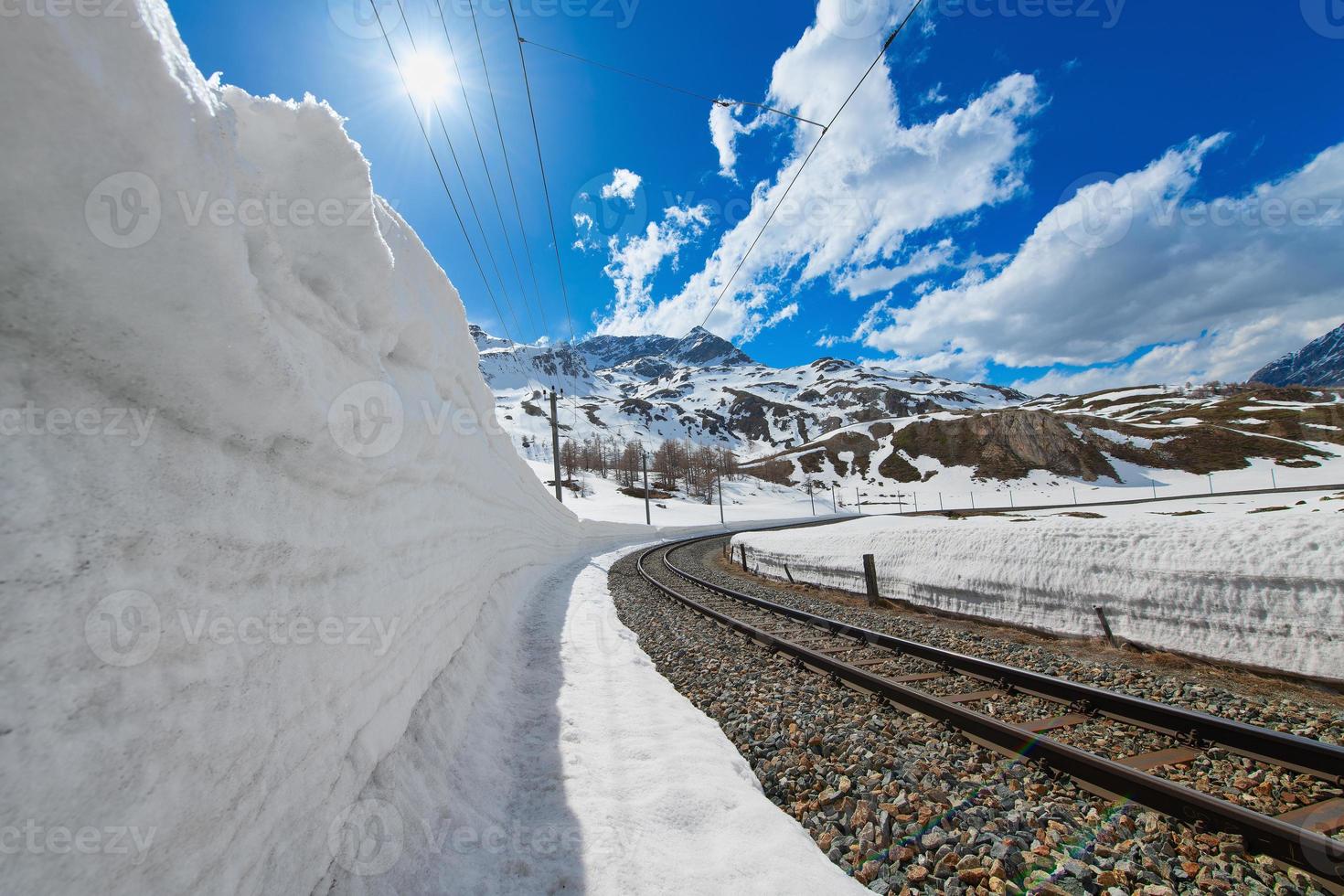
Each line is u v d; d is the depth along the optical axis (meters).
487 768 3.22
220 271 1.22
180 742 1.21
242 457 1.56
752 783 3.29
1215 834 2.49
